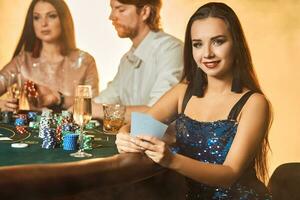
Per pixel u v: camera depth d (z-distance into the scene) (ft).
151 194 4.33
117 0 10.59
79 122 5.62
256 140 5.21
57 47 11.10
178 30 10.27
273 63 9.48
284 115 9.46
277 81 9.48
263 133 5.39
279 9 9.32
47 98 10.93
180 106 6.34
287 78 9.39
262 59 9.56
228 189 5.35
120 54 10.80
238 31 5.80
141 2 10.35
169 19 10.32
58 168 2.87
